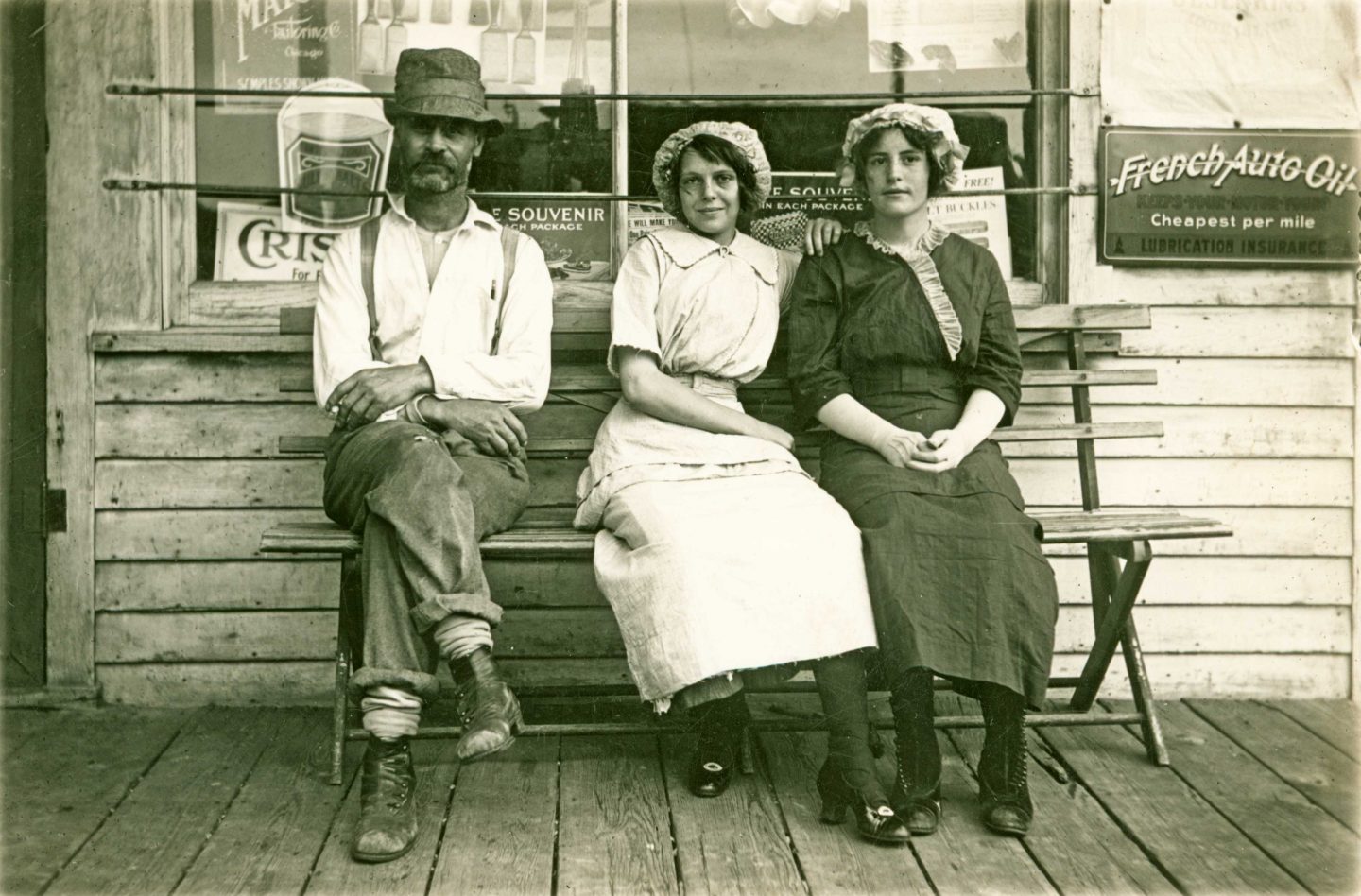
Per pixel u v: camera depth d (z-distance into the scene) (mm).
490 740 2498
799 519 2783
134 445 3482
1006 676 2662
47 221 3447
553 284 3617
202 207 3561
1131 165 3586
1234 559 3643
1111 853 2594
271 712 3486
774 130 3672
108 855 2566
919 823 2650
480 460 2977
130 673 3510
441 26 3605
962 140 3670
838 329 3156
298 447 3332
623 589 2762
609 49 3631
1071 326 3449
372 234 3229
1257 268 3615
